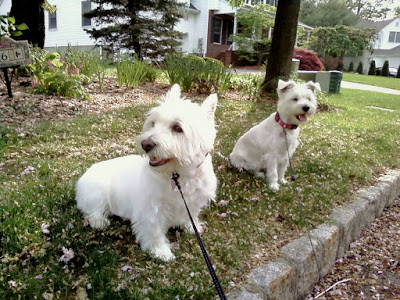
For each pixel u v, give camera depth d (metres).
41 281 0.58
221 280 0.64
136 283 0.61
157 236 0.70
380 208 1.25
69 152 1.21
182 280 0.63
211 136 0.67
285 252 0.78
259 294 0.62
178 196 0.67
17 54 1.76
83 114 1.71
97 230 0.74
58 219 0.76
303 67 5.79
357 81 6.76
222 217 0.89
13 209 0.75
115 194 0.75
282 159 1.16
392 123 2.25
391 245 1.09
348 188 1.17
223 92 2.60
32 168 1.01
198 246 0.75
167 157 0.58
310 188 1.12
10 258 0.61
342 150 1.51
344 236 0.98
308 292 0.84
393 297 0.87
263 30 7.90
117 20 4.66
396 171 1.42
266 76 2.76
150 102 2.08
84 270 0.63
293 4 2.54
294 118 1.10
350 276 0.94
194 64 2.53
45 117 1.60
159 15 5.09
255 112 2.10
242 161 1.23
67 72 2.18
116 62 2.84
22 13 2.54
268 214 0.93
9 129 1.34
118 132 1.47
